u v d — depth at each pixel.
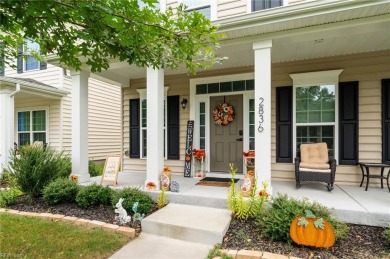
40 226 3.24
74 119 5.14
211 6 5.26
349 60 4.75
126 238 3.04
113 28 1.96
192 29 2.06
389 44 4.23
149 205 3.78
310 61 5.00
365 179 4.65
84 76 5.24
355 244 2.69
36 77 8.86
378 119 4.57
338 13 3.11
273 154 5.27
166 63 2.55
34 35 2.02
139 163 6.71
